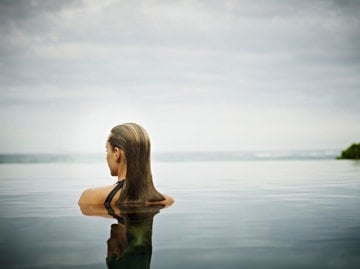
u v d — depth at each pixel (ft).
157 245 5.31
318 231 6.25
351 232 6.17
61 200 10.36
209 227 6.51
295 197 10.79
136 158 8.54
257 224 6.82
